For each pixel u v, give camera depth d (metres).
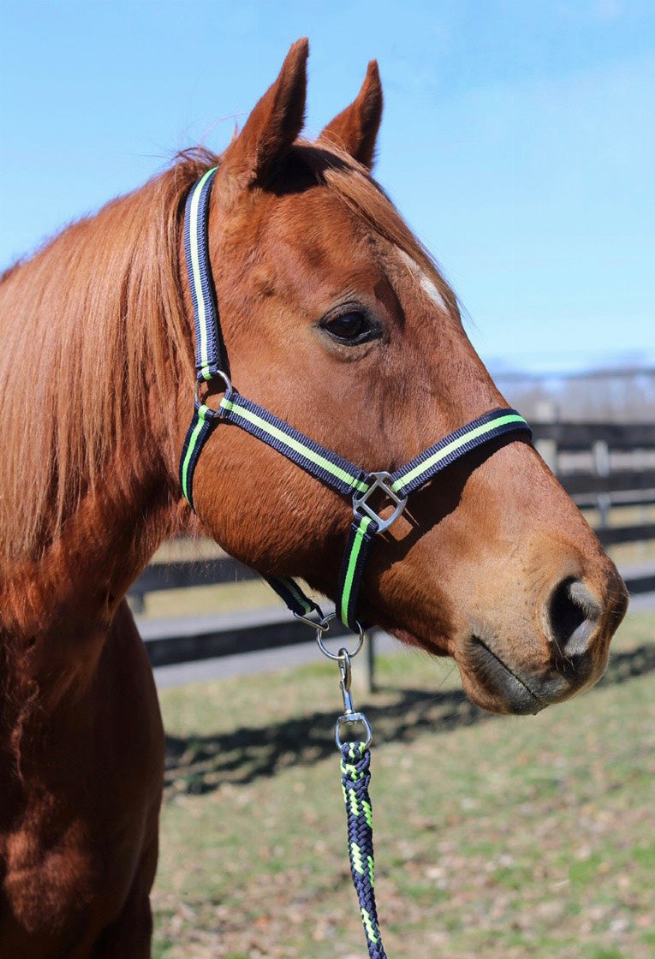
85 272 1.64
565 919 3.43
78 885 1.64
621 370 21.84
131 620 1.93
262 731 5.80
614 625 1.45
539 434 7.99
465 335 1.58
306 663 7.56
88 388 1.59
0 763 1.60
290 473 1.52
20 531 1.58
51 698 1.60
